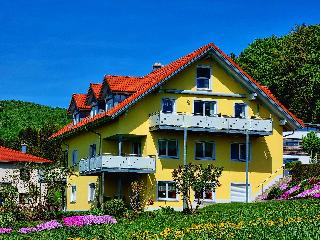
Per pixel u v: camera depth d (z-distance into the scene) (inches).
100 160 1829.5
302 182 1790.1
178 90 1910.7
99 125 2001.7
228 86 1967.3
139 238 1023.0
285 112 1996.8
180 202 1876.2
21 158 2301.9
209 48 1908.2
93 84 2154.3
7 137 4229.8
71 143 2340.1
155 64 2285.9
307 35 3523.6
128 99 1836.9
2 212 1502.2
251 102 1988.2
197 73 1940.2
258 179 1984.5
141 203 1828.2
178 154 1904.5
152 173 1865.2
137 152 1942.7
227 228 1038.4
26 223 1466.5
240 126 1908.2
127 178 1955.0
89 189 2124.8
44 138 3265.3
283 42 3614.7
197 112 1931.6
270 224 1047.6
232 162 1963.6
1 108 4938.5
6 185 1624.0
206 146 1947.6
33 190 1624.0
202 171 1584.6
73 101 2311.8
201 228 1088.2
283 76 3442.4
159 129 1834.4
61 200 1828.2
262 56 3602.4
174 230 1089.4
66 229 1261.1
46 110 5123.0
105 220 1384.1
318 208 1284.4
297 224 999.0
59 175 1651.1
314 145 2613.2
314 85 3280.0
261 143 2003.0
